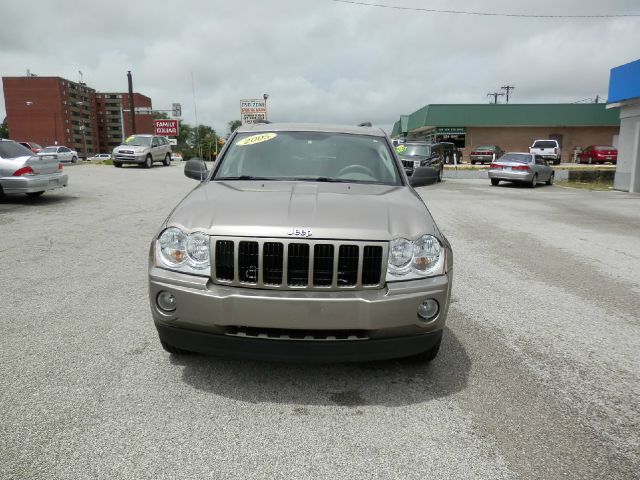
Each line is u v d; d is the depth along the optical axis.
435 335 3.19
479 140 44.12
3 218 9.62
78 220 9.57
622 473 2.53
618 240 9.14
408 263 3.08
